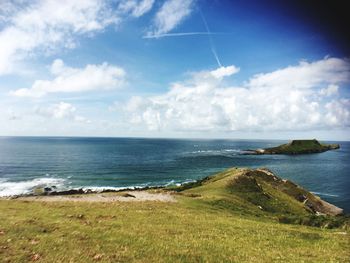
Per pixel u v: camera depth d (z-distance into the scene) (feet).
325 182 399.65
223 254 62.28
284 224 113.80
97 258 56.18
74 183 368.89
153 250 62.28
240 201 171.22
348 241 79.71
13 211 101.09
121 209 112.47
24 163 550.77
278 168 540.52
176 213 111.45
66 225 80.02
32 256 56.34
